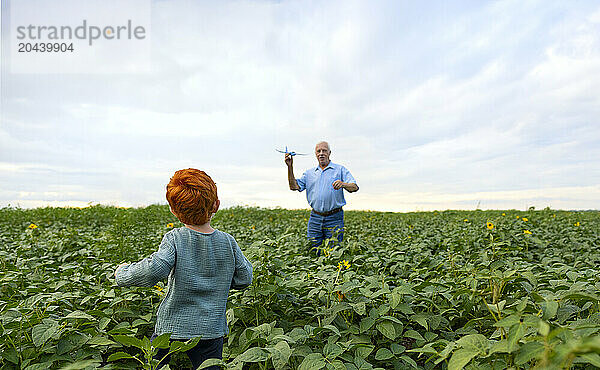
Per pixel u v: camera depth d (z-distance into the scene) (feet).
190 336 8.45
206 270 8.74
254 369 9.90
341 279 11.86
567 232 27.09
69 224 36.27
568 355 4.92
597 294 9.05
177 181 8.90
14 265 16.08
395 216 45.88
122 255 19.15
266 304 11.66
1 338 8.36
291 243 21.61
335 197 24.40
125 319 11.80
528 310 8.11
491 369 7.01
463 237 23.65
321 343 9.49
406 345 11.02
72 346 8.59
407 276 15.39
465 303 10.96
